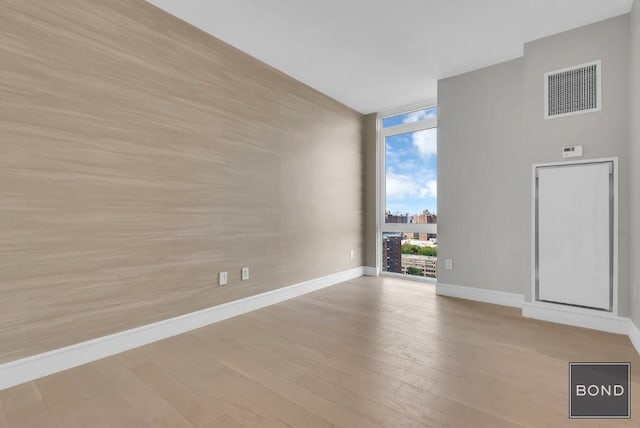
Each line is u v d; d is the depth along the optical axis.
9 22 1.73
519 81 3.23
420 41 2.91
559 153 2.76
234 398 1.64
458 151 3.62
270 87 3.35
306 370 1.93
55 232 1.90
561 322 2.75
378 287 4.11
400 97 4.25
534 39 2.88
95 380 1.82
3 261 1.72
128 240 2.23
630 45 2.44
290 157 3.59
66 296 1.95
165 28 2.44
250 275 3.12
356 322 2.79
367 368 1.96
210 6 2.39
